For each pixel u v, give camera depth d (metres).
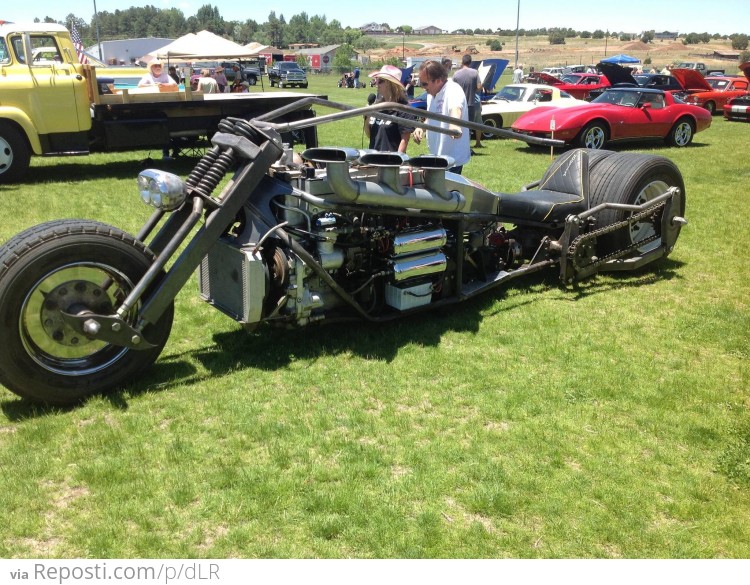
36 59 10.02
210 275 3.96
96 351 3.42
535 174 10.59
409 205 4.03
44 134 9.95
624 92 14.80
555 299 5.07
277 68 43.47
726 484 2.88
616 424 3.34
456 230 4.50
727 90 23.59
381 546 2.47
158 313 3.41
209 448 3.05
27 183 9.71
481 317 4.70
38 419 3.24
